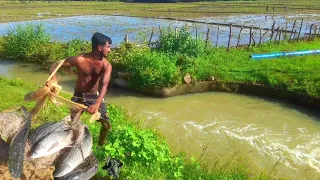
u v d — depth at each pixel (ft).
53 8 221.25
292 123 46.62
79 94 20.76
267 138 42.06
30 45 79.66
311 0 244.01
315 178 33.53
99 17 164.76
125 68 59.26
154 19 153.17
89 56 19.92
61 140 15.43
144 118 44.32
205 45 72.43
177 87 56.24
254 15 159.22
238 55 71.05
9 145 15.85
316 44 81.41
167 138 40.81
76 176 15.23
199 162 29.30
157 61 56.75
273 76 56.75
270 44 80.48
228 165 31.07
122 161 22.50
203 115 49.26
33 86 48.80
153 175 22.15
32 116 17.30
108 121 22.06
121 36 109.29
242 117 48.65
